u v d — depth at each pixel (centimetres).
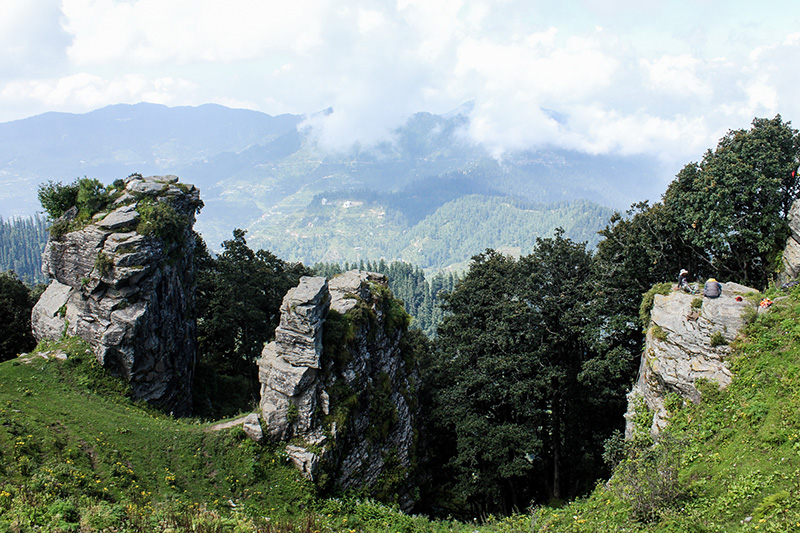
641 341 3797
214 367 4988
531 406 3697
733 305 2586
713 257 3788
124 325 3472
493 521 2898
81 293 3603
